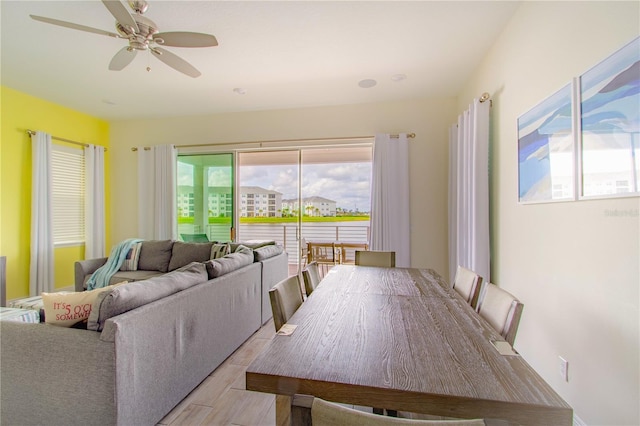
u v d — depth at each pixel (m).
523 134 2.14
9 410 1.49
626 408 1.30
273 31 2.52
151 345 1.61
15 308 2.60
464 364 0.95
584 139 1.51
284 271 3.86
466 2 2.17
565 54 1.68
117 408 1.39
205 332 2.12
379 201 4.03
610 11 1.34
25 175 3.90
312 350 1.04
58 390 1.43
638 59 1.19
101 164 4.76
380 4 2.19
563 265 1.71
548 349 1.88
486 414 0.78
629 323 1.28
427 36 2.59
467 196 3.03
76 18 2.35
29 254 3.93
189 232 4.79
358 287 1.92
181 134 4.78
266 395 1.98
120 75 3.34
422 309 1.48
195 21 2.38
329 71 3.25
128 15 1.91
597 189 1.42
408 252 4.02
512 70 2.33
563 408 0.75
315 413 0.63
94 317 1.43
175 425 1.70
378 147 4.04
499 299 1.41
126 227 4.95
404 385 0.83
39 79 3.45
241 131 4.59
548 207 1.85
